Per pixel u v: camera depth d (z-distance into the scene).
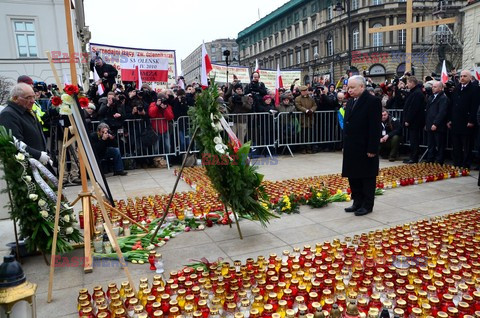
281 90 12.81
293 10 67.56
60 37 21.30
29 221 3.87
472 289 2.99
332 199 6.13
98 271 3.84
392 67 48.78
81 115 3.63
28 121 4.23
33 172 3.80
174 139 9.79
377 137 5.13
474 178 7.55
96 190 3.41
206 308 2.78
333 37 56.22
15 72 20.70
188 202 5.85
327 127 11.30
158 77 11.89
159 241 4.55
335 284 3.13
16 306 2.10
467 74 7.92
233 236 4.73
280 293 3.01
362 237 4.18
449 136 9.48
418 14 47.91
